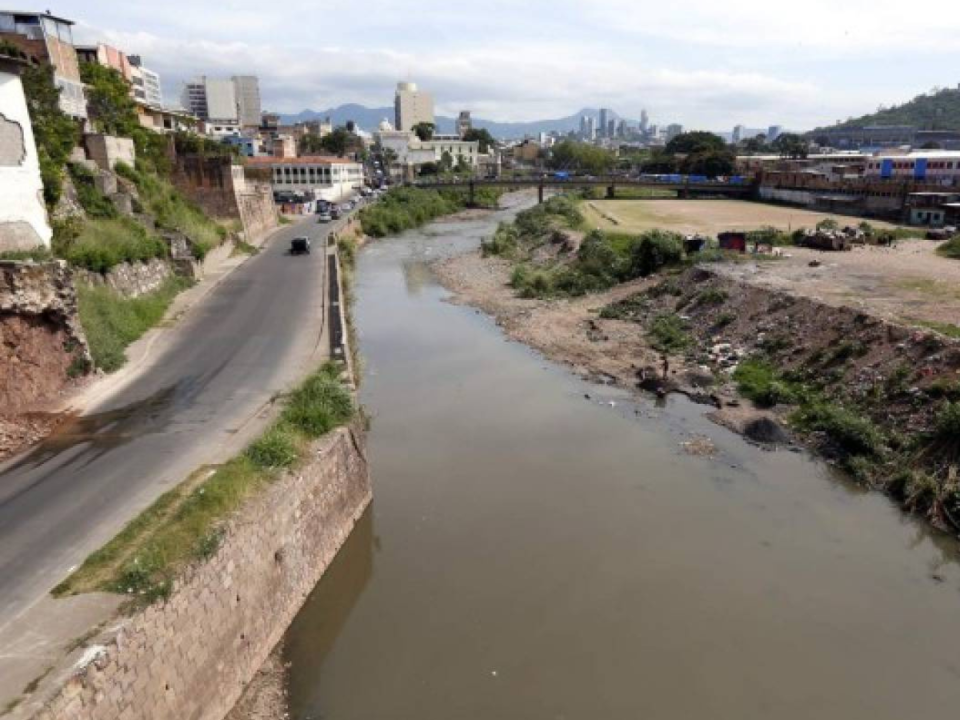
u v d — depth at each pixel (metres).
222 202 61.81
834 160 145.75
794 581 19.12
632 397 32.38
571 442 27.58
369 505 22.58
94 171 41.47
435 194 121.56
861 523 21.91
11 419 20.69
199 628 13.46
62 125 38.59
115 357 26.38
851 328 32.28
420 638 16.88
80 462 18.31
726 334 38.50
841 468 25.16
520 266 61.44
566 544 20.70
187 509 15.08
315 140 170.62
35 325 22.39
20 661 10.93
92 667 10.89
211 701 13.73
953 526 21.05
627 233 69.06
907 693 15.38
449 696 15.14
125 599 12.38
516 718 14.59
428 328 44.56
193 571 13.42
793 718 14.68
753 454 26.47
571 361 37.44
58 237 30.70
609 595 18.50
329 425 20.88
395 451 26.62
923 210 78.88
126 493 16.59
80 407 22.27
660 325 41.41
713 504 23.02
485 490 23.78
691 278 47.06
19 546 14.35
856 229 69.12
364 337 42.28
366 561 19.81
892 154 137.50
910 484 22.80
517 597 18.36
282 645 16.47
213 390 24.00
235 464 17.31
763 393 30.89
